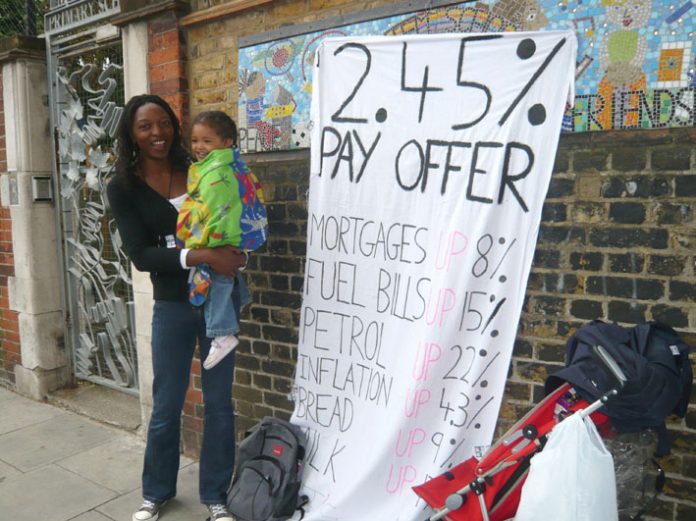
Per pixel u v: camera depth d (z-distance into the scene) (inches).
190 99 143.7
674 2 83.4
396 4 108.7
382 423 111.2
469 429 102.0
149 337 155.1
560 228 96.6
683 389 81.0
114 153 173.9
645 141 88.2
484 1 99.3
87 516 125.6
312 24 119.7
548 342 99.5
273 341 135.1
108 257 184.2
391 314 111.3
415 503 104.9
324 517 112.0
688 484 89.8
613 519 74.1
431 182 105.3
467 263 100.3
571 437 74.7
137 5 147.4
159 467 122.8
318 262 120.9
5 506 129.8
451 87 102.0
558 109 92.4
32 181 190.1
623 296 92.3
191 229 106.9
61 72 187.8
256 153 132.7
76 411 184.2
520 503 77.5
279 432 120.3
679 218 87.0
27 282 193.8
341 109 115.6
